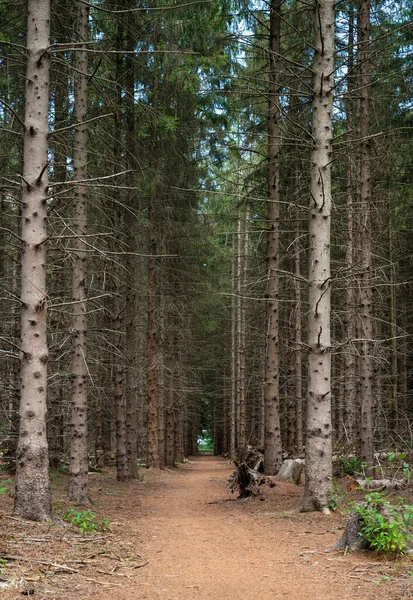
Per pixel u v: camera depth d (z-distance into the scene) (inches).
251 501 462.3
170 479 804.0
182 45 560.7
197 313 1048.2
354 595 186.2
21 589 182.2
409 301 885.8
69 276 562.9
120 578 209.8
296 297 690.2
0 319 534.9
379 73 506.0
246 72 602.5
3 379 544.1
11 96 466.0
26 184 306.5
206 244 908.0
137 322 871.7
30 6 317.7
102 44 508.4
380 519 233.9
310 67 395.2
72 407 434.0
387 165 512.4
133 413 718.5
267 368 561.9
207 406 2273.6
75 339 434.6
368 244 477.7
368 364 470.9
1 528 263.9
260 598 187.5
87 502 424.8
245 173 824.3
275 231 535.8
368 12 477.4
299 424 800.3
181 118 678.5
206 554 257.4
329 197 386.6
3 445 598.5
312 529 313.1
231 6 529.7
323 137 388.2
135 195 633.0
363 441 462.9
